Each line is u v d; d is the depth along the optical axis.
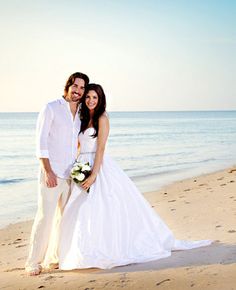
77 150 5.11
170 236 5.20
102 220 4.82
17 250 6.65
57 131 4.82
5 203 11.08
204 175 15.04
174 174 15.60
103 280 4.23
